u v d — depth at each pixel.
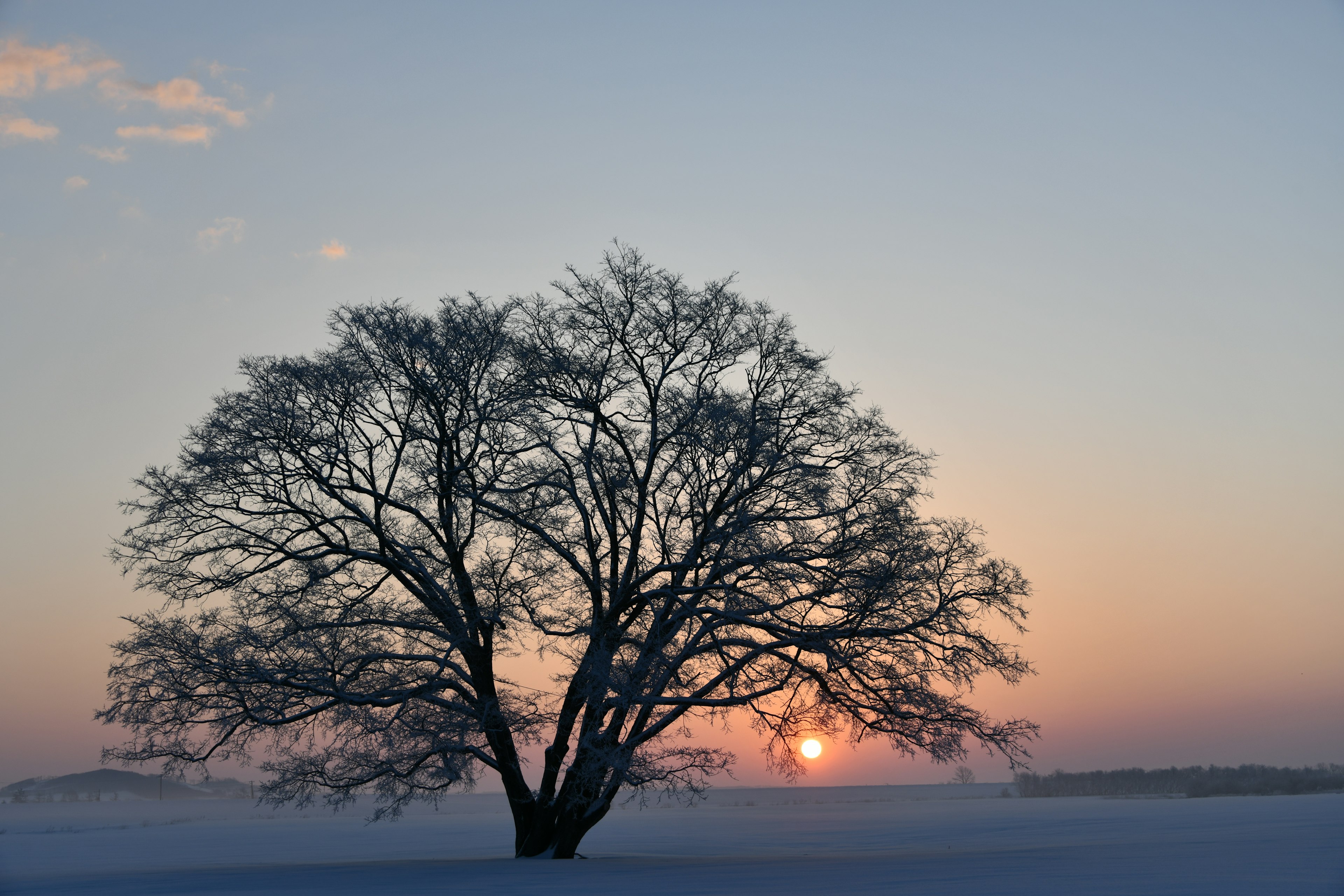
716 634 25.75
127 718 24.38
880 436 26.94
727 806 152.88
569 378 27.00
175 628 25.00
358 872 23.59
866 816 85.81
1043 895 15.24
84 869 29.09
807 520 25.84
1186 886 16.62
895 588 24.59
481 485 26.80
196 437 26.25
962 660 25.20
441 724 25.31
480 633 26.62
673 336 27.67
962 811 89.69
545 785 26.72
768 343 27.48
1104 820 55.22
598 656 23.55
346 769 25.94
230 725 24.97
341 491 27.05
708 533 25.47
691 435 25.50
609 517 27.53
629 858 28.53
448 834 62.53
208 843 53.38
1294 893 15.23
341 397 26.84
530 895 16.45
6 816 134.12
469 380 26.69
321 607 26.12
